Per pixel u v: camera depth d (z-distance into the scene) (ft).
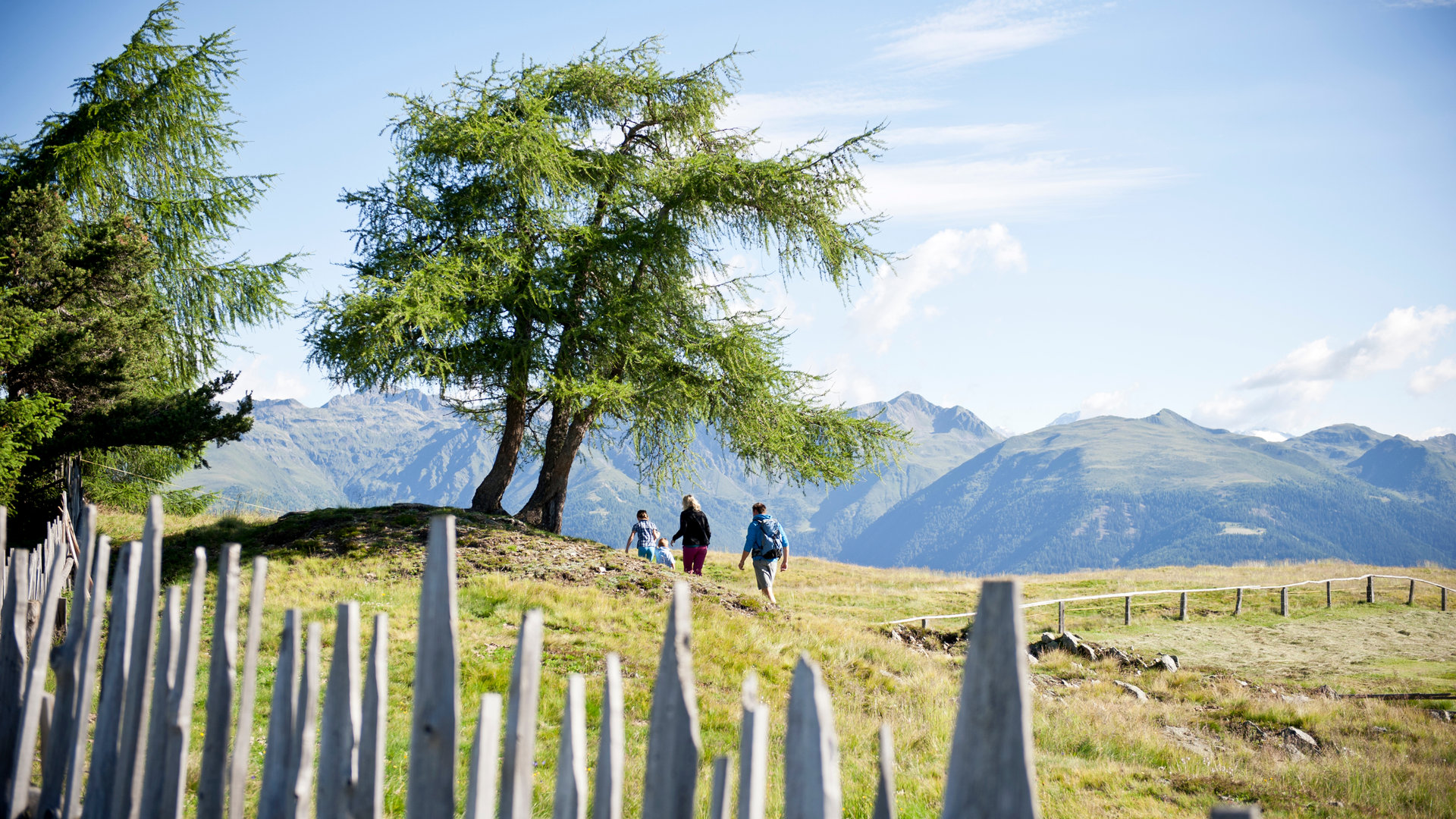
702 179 56.59
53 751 7.75
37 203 44.14
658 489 62.90
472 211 52.95
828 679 31.89
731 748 21.81
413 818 5.72
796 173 56.13
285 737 6.56
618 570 45.27
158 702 6.89
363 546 45.39
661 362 55.93
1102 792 23.38
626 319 54.03
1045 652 52.70
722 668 30.30
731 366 55.47
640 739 21.16
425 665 5.77
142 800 6.88
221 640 6.72
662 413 57.11
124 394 47.24
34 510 44.73
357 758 6.16
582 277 56.08
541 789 16.48
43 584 17.83
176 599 7.00
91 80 56.85
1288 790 25.27
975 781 4.17
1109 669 48.88
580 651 29.55
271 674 23.12
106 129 55.72
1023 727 4.09
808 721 4.83
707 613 38.19
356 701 6.25
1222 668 53.83
